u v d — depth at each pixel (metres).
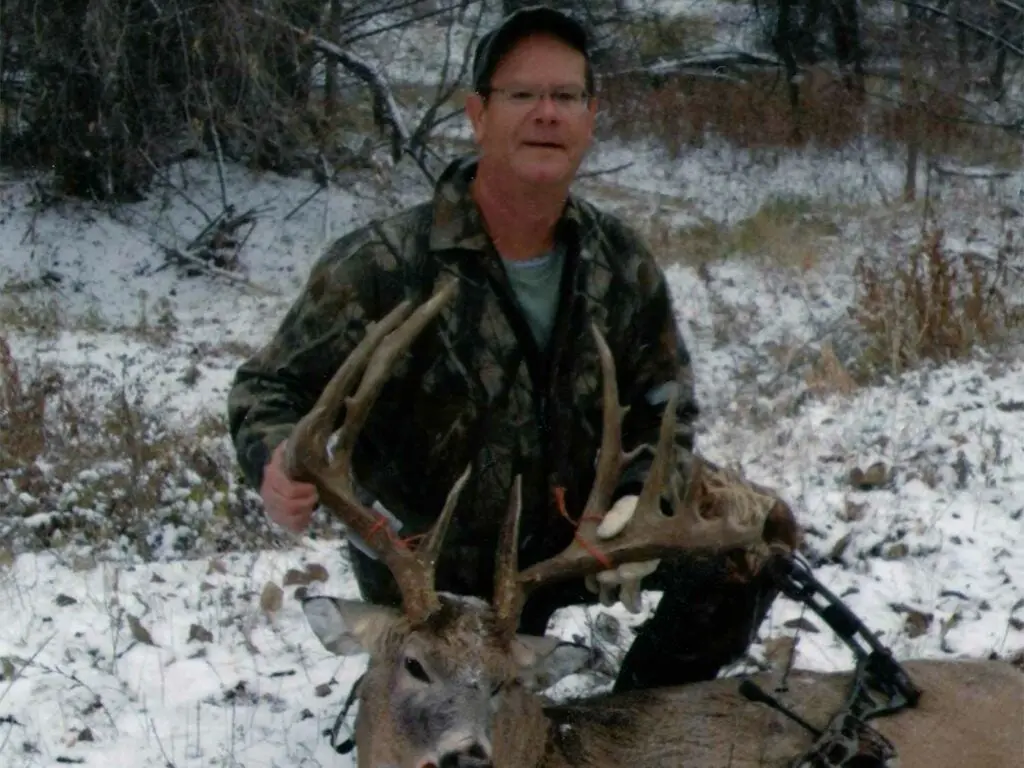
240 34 7.07
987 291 5.10
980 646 2.69
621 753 2.10
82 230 7.91
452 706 1.88
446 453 2.21
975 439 3.66
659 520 2.04
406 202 8.34
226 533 3.53
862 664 2.17
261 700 2.60
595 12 9.94
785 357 4.79
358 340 2.19
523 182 2.12
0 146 8.52
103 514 3.68
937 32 10.25
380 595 2.31
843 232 7.14
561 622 2.85
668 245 7.12
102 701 2.59
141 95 7.68
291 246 7.93
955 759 2.11
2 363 4.55
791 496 3.36
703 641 2.35
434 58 10.43
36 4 7.36
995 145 9.12
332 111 8.62
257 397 2.19
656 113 9.74
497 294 2.18
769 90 10.36
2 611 2.97
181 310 7.04
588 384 2.24
